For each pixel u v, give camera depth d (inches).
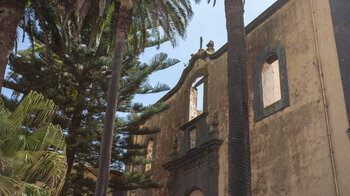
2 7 395.2
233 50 297.4
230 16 314.5
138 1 507.8
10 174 235.0
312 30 427.2
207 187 533.6
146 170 797.9
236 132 267.1
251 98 507.2
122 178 613.3
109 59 585.6
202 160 568.1
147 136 826.2
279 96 538.6
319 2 424.8
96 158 603.8
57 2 497.7
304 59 427.8
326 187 353.7
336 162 350.6
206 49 671.1
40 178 251.1
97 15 522.9
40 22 519.8
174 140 677.9
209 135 572.1
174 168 642.2
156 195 699.4
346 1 391.2
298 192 386.3
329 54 393.7
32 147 264.2
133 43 575.2
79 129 552.7
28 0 472.7
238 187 248.8
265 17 516.1
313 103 398.3
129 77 603.2
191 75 697.6
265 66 505.4
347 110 353.4
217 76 610.5
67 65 591.8
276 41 485.4
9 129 266.7
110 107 414.0
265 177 438.9
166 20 486.9
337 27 390.3
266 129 459.8
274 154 434.9
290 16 470.6
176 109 725.3
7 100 538.3
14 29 394.9
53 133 269.3
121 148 630.5
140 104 636.1
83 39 622.2
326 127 372.2
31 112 287.4
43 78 573.0
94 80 614.5
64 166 259.1
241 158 258.1
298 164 396.2
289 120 426.3
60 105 576.4
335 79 378.6
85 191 580.7
